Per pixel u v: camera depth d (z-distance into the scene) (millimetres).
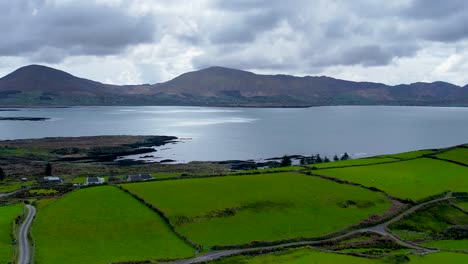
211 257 81812
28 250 80688
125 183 126312
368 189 123000
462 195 122875
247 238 91688
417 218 107438
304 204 109875
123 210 102312
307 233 95750
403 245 90375
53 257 77750
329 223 101375
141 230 92750
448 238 97875
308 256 78625
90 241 86312
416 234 99125
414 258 76750
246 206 106125
